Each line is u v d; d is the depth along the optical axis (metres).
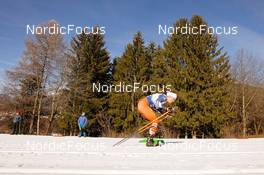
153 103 9.29
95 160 5.77
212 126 33.41
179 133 34.62
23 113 35.22
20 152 6.81
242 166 5.26
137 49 39.53
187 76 33.66
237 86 44.72
